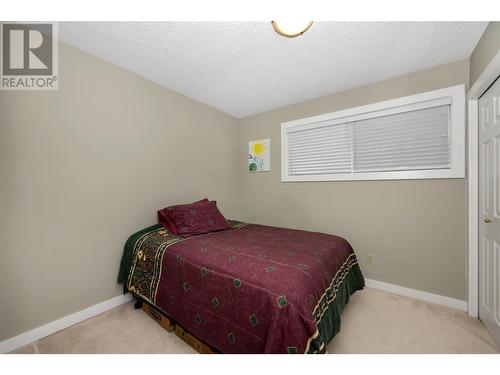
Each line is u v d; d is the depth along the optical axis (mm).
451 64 1851
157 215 2238
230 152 3211
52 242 1538
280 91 2445
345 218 2404
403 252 2076
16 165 1380
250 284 1133
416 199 2014
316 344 972
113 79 1891
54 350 1368
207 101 2730
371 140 2281
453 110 1830
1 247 1328
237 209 3318
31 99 1445
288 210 2852
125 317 1733
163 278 1569
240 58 1837
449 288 1872
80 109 1680
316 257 1463
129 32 1513
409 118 2082
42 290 1492
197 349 1329
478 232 1684
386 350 1358
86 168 1714
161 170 2289
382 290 2170
